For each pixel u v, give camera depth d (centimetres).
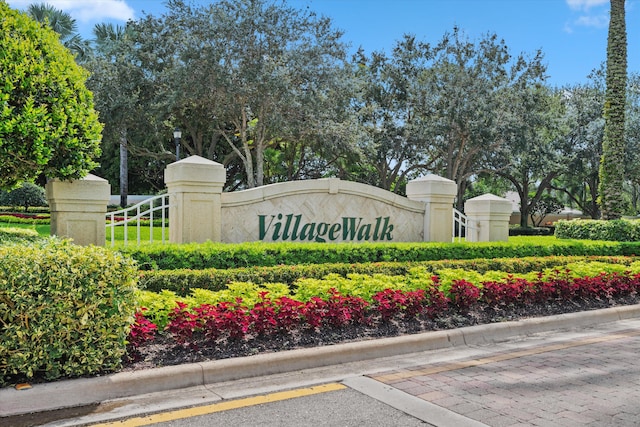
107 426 367
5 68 681
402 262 898
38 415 385
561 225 1675
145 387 433
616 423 381
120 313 448
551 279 788
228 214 994
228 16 2361
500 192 4288
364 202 1158
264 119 2512
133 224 2084
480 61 2820
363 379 475
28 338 420
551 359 548
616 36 1616
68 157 754
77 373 430
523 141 2833
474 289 690
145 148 3058
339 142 2608
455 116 2702
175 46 2533
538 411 402
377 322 616
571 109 3516
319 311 585
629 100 3156
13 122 668
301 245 894
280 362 491
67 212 801
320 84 2481
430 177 1259
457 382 469
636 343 621
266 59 2394
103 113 2566
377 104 3145
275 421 379
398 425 374
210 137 3312
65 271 430
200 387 448
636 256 1333
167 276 663
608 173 1638
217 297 572
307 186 1079
